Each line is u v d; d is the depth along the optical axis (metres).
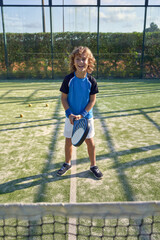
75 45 13.21
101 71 13.57
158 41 12.94
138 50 13.15
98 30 12.93
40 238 1.83
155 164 3.09
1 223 2.01
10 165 3.12
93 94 2.55
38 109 6.40
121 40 13.05
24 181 2.70
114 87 10.41
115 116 5.59
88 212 1.40
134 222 1.99
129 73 13.55
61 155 3.42
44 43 13.23
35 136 4.25
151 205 1.39
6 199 2.34
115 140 4.00
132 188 2.52
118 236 1.73
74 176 2.80
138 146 3.72
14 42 13.21
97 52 13.26
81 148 3.71
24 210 1.41
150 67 13.34
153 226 1.93
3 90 9.73
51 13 12.79
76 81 2.44
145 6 12.50
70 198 2.34
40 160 3.26
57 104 7.02
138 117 5.48
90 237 1.83
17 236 1.85
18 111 6.20
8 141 4.01
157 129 4.58
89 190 2.49
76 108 2.58
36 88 10.22
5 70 13.62
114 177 2.77
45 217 2.08
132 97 8.05
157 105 6.70
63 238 1.82
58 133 4.40
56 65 13.50
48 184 2.63
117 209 1.39
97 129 4.61
